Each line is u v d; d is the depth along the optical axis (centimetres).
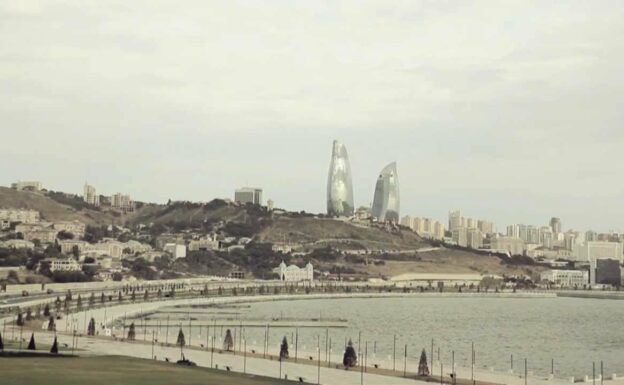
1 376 17488
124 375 18350
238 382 18288
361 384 19688
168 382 17575
